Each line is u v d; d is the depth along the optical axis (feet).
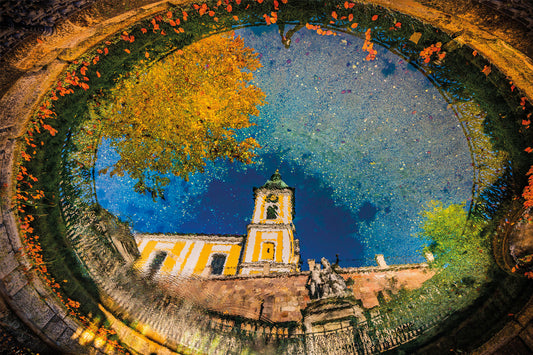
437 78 18.84
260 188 79.56
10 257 18.06
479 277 23.09
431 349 23.02
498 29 14.62
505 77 15.19
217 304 37.42
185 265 62.64
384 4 17.01
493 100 16.66
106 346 21.49
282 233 67.41
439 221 42.42
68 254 22.47
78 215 24.66
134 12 17.99
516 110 15.72
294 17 19.31
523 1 12.72
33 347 18.34
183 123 35.63
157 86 30.09
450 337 22.61
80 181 23.75
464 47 16.05
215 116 38.27
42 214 20.11
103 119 24.53
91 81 19.89
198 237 70.59
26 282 18.81
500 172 19.49
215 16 19.47
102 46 18.26
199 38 21.07
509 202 19.53
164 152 37.04
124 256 31.83
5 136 16.92
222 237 70.74
